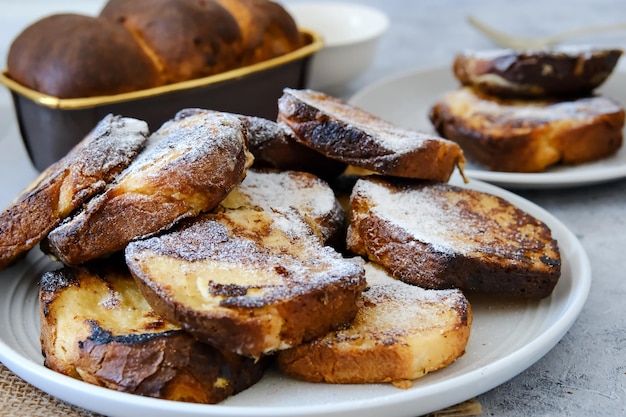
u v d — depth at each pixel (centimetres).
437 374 46
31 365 45
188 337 45
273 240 49
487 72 72
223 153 49
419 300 49
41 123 66
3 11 112
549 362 49
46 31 67
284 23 75
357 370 46
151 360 44
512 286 51
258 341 44
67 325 47
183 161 48
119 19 71
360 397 45
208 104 68
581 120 67
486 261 50
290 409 42
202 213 49
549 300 52
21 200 51
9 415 45
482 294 53
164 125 55
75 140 65
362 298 49
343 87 85
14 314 51
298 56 73
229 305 44
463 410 46
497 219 54
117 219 48
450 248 50
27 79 66
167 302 44
